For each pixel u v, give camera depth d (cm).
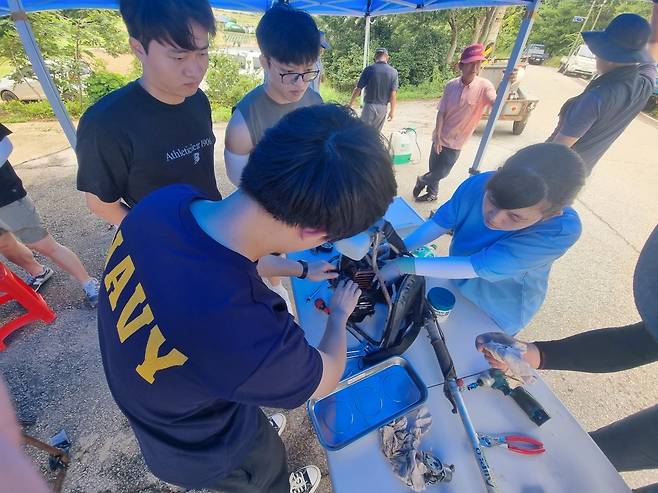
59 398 178
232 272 52
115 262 63
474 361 111
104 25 630
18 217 192
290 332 57
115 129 123
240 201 53
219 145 526
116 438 163
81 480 149
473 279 133
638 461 108
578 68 1418
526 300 128
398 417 93
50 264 267
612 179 450
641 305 83
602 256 302
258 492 98
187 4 107
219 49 821
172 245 55
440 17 1062
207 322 49
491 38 823
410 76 1103
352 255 96
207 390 53
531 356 102
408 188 417
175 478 82
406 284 110
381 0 358
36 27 548
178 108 138
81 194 367
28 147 484
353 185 45
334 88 1095
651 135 650
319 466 158
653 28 242
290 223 51
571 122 218
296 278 133
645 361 96
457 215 140
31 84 604
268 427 96
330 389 74
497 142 589
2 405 32
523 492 81
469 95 319
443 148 347
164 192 67
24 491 27
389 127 657
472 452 88
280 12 146
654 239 84
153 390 59
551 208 99
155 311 52
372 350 112
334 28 1064
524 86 1105
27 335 211
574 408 183
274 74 152
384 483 81
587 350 101
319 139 47
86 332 214
